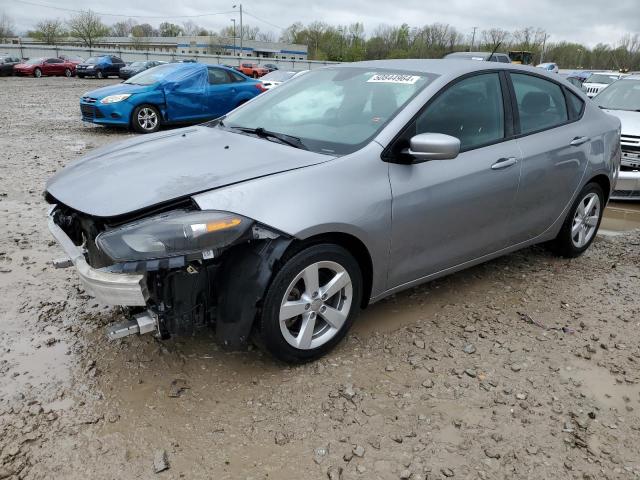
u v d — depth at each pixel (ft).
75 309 11.89
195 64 40.86
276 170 9.50
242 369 9.87
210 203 8.65
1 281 13.09
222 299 8.98
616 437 8.59
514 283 13.97
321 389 9.40
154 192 8.95
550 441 8.45
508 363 10.41
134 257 8.06
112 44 307.99
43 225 17.21
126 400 8.99
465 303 12.75
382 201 10.02
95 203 9.04
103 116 36.86
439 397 9.34
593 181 15.38
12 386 9.25
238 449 8.05
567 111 14.44
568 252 15.48
